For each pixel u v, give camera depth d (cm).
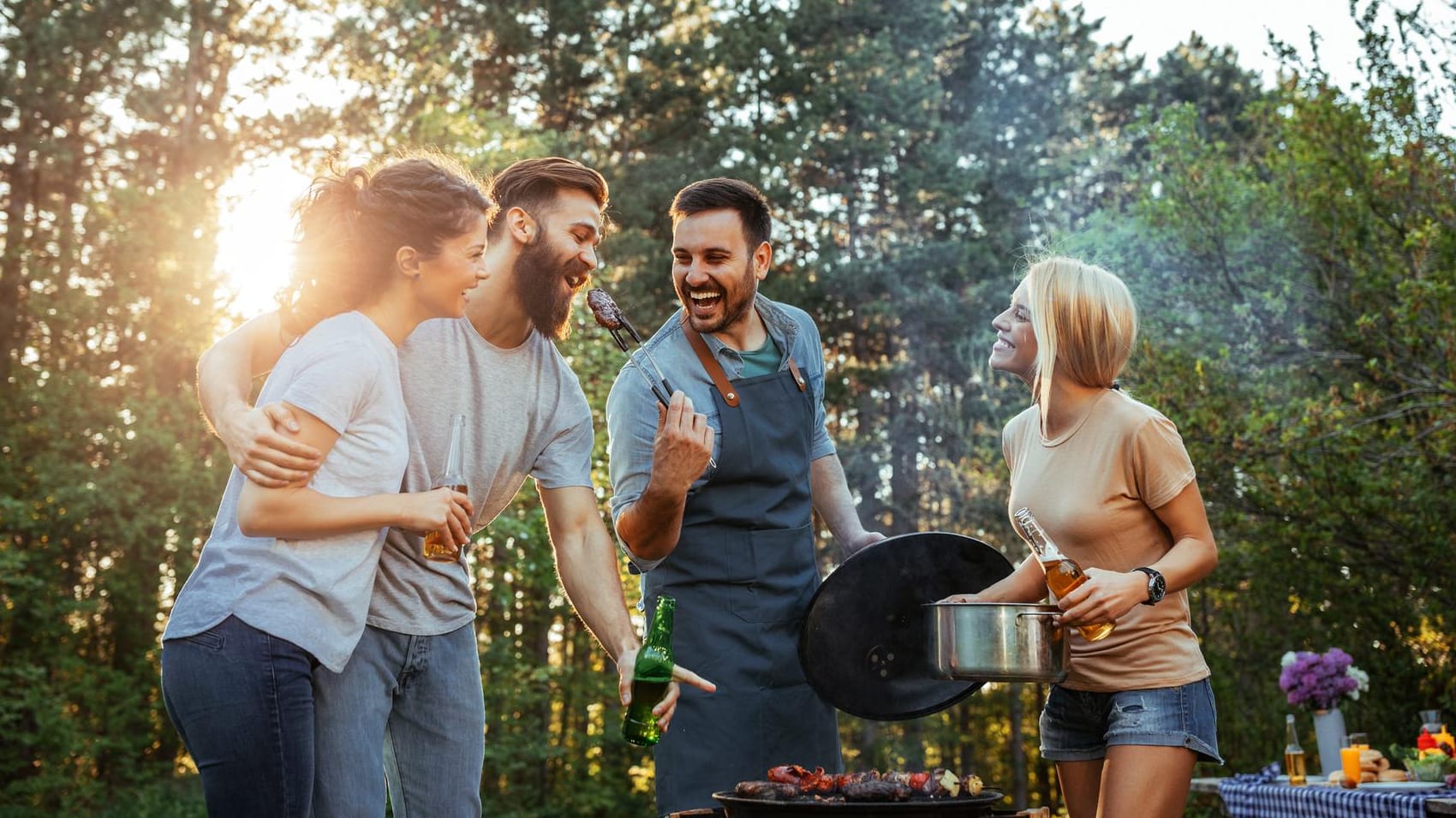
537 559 1370
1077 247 1184
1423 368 903
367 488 220
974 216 2217
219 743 206
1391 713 1030
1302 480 960
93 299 1598
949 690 311
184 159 1711
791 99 2245
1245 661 1213
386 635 245
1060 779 293
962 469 1750
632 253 1841
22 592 1528
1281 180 1090
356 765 235
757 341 337
